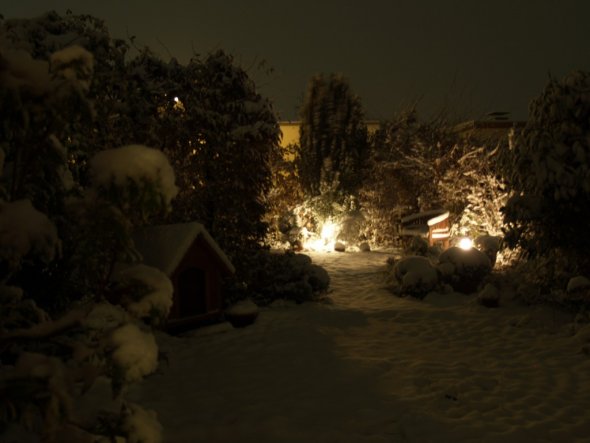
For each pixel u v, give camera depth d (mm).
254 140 9492
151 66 8984
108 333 2289
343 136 18516
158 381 5562
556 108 8523
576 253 8609
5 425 2258
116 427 2330
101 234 2275
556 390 5316
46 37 6531
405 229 16031
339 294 10531
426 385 5434
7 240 2107
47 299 4238
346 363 6090
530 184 8828
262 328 7547
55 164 2662
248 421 4570
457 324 8023
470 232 13922
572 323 7684
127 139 8078
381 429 4441
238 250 9430
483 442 4172
